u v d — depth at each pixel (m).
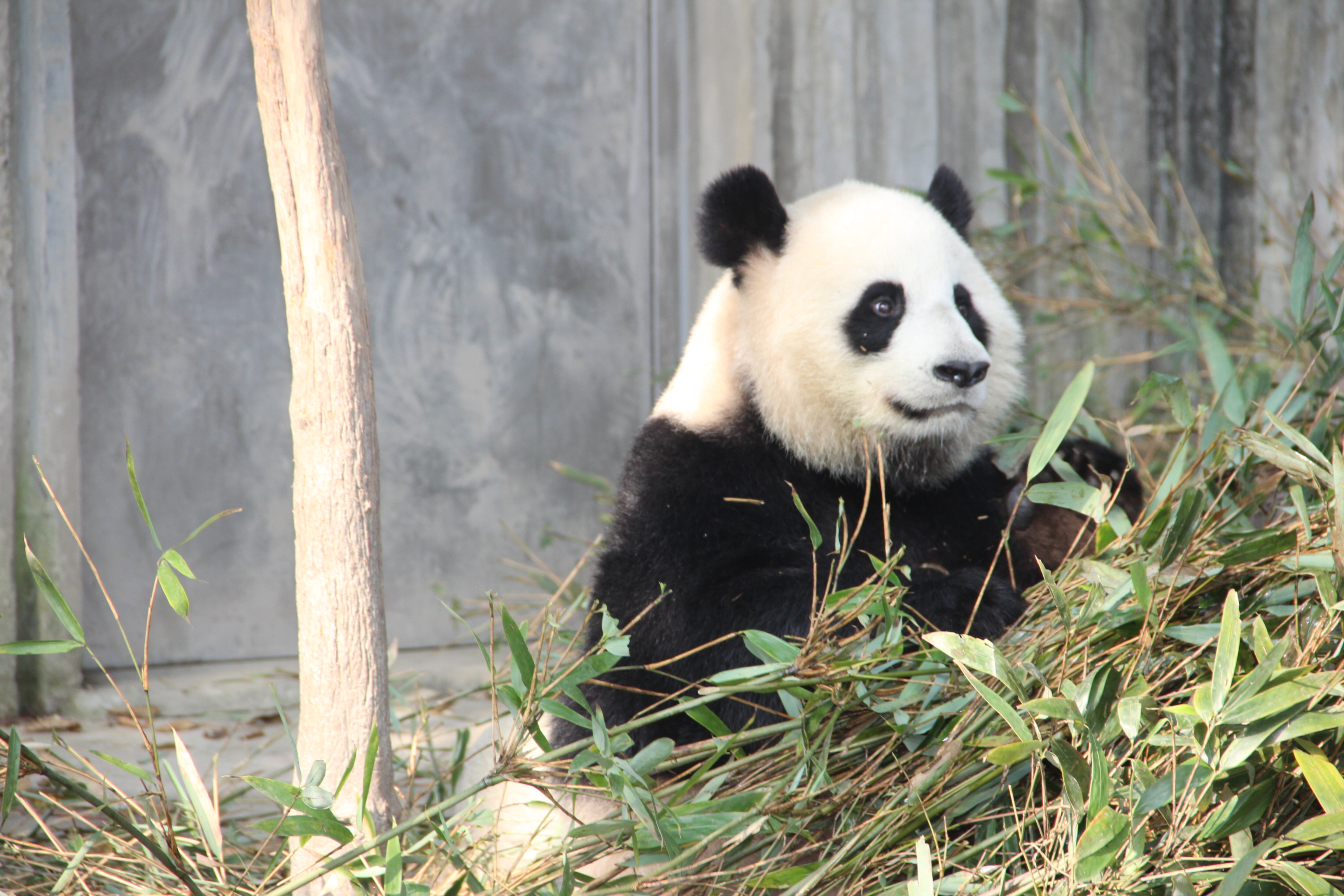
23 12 7.58
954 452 5.05
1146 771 3.21
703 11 9.79
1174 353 9.78
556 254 9.86
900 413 4.77
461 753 5.08
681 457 4.77
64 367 7.79
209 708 8.02
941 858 3.48
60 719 7.51
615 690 4.63
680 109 9.91
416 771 5.55
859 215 5.00
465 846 4.22
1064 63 10.61
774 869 3.74
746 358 4.97
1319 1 10.48
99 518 8.51
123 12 8.40
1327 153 10.50
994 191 10.10
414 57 9.28
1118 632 3.81
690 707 3.87
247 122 8.84
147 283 8.60
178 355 8.71
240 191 8.85
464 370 9.60
